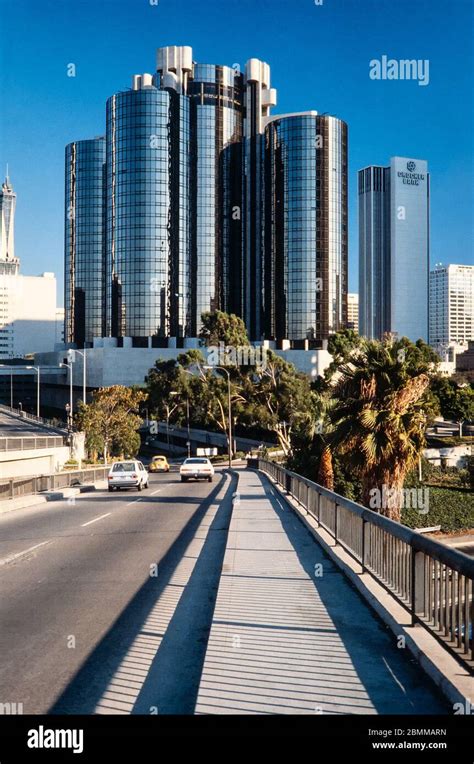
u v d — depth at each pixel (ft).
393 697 17.94
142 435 431.43
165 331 485.56
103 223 634.02
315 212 492.95
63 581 36.22
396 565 25.99
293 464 147.74
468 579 17.95
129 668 22.02
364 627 24.54
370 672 19.81
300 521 59.11
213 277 524.93
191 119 526.57
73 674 21.44
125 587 34.65
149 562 42.24
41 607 30.25
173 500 92.99
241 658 21.25
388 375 82.48
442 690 17.80
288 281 495.00
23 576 37.76
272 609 27.35
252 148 550.77
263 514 66.44
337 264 500.33
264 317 524.11
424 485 170.19
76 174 642.63
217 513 74.02
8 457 155.53
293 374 263.29
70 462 201.36
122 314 483.51
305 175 492.95
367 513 30.58
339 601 28.60
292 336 492.54
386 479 82.17
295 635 23.63
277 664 20.65
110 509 80.48
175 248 497.46
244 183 552.41
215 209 529.45
